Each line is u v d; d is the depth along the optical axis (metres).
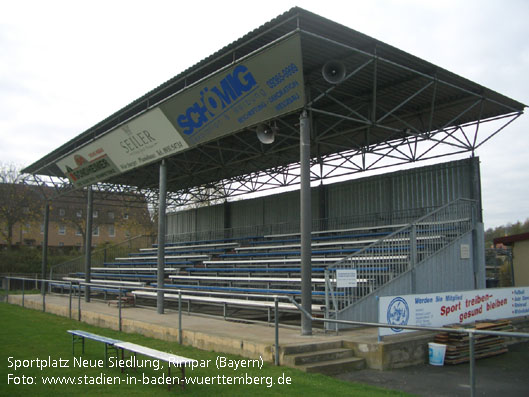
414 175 17.55
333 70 10.71
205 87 12.36
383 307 8.80
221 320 12.55
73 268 28.80
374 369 8.48
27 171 23.70
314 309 11.52
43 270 23.95
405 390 7.10
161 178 15.49
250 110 11.84
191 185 26.81
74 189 21.62
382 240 11.40
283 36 9.72
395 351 8.63
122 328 12.80
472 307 10.44
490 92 13.86
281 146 19.81
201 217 29.50
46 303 18.05
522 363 9.34
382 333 8.70
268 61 10.43
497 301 11.05
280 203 23.83
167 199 28.72
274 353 8.37
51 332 12.24
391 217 18.27
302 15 9.54
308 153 10.41
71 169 20.47
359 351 8.78
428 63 11.85
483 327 9.95
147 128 15.32
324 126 17.59
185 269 22.39
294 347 8.43
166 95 14.50
